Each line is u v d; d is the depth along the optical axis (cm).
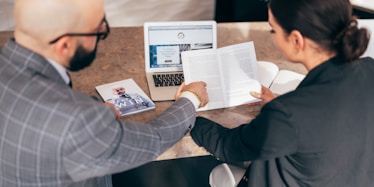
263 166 118
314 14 93
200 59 150
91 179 121
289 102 96
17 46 91
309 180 107
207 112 148
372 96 100
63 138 85
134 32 212
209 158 228
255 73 152
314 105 96
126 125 96
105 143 89
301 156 101
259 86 151
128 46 197
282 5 98
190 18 425
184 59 150
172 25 171
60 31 88
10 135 89
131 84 162
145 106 148
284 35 101
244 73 152
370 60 106
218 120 144
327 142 97
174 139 112
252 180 122
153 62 173
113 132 90
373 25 172
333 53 99
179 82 165
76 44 93
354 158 104
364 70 102
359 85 99
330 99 96
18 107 88
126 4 435
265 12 387
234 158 113
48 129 86
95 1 92
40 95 88
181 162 225
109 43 198
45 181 94
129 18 417
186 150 141
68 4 86
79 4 88
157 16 423
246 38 206
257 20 390
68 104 87
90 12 91
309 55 101
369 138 103
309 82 101
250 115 147
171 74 171
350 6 95
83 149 87
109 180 138
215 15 425
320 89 97
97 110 88
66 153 87
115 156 93
